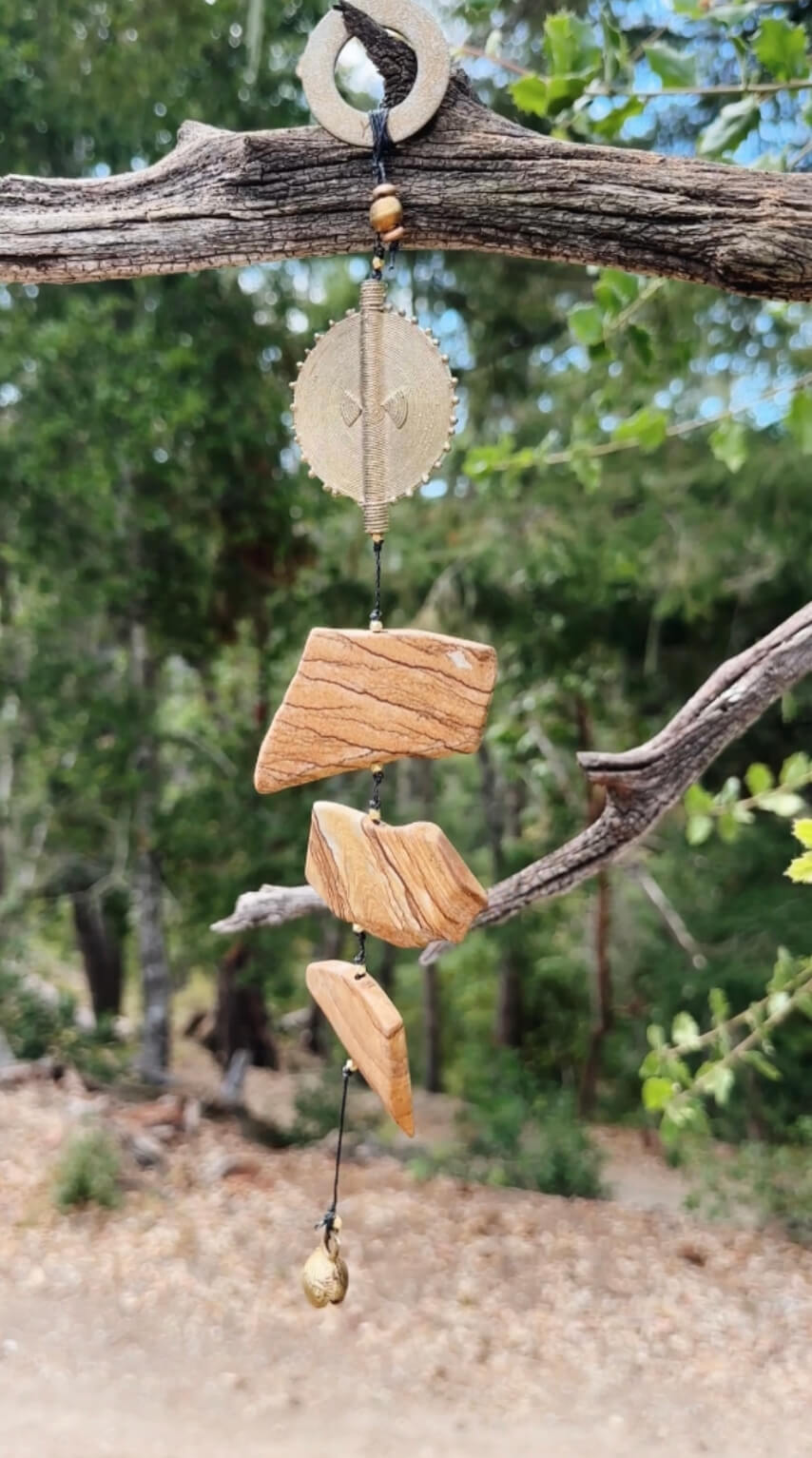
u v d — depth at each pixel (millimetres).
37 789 10648
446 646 1704
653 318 4840
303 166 1689
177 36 6805
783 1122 8438
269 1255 5309
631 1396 4176
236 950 9688
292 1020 13883
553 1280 5246
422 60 1609
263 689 9406
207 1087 9094
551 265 7457
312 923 9422
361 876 1844
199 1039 12500
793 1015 8453
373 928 1857
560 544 7879
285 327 8445
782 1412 4055
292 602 9125
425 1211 6098
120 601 8547
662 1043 2781
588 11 5840
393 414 1744
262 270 8219
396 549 8648
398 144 1641
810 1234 5895
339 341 1758
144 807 9117
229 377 8102
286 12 7016
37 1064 8195
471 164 1635
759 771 2574
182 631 9000
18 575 8727
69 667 8875
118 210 1740
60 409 7562
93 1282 4902
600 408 3604
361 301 1734
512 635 8938
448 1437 3861
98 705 8766
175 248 1744
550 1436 3891
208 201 1719
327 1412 4012
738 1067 8617
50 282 1812
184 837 8852
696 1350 4559
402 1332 4641
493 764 11367
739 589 7688
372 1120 7738
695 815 2611
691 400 7078
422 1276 5203
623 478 7484
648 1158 8492
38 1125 6848
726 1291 5164
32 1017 8945
